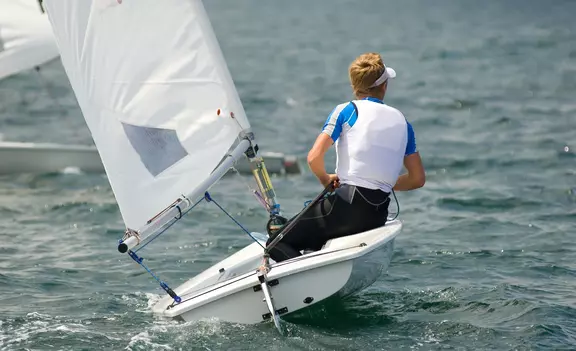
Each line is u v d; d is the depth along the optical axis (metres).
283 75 71.00
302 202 30.94
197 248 24.73
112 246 24.97
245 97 58.31
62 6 17.77
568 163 36.19
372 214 17.39
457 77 68.06
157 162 17.97
